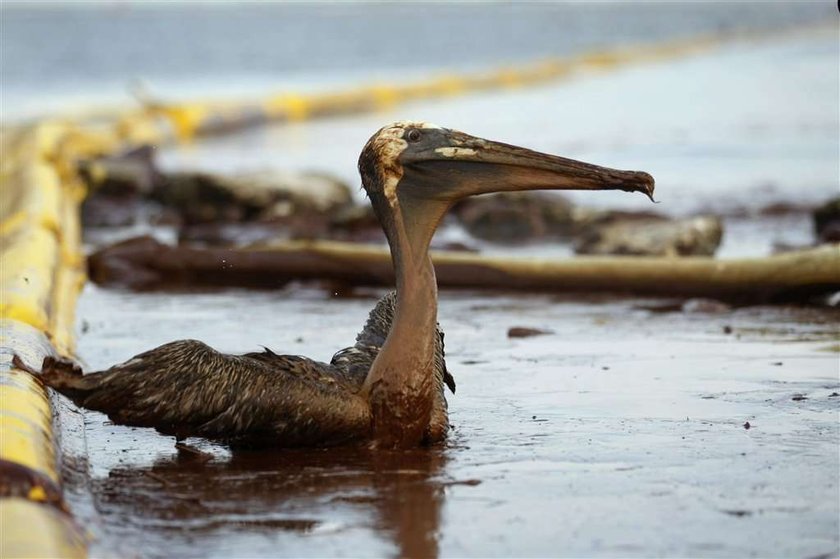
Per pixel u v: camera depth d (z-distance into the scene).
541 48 129.00
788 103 46.94
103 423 9.82
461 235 22.58
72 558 6.48
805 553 7.03
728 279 15.32
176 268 17.55
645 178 8.59
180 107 39.78
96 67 95.81
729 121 41.56
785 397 10.48
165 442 9.29
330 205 23.70
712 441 9.20
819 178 28.88
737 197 26.14
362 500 7.93
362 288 16.94
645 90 55.50
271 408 8.52
